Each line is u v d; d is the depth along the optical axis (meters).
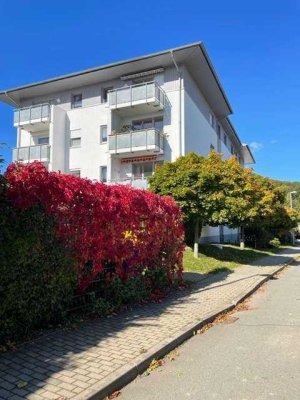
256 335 6.50
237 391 4.19
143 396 4.10
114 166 24.30
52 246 5.86
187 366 5.01
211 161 17.33
